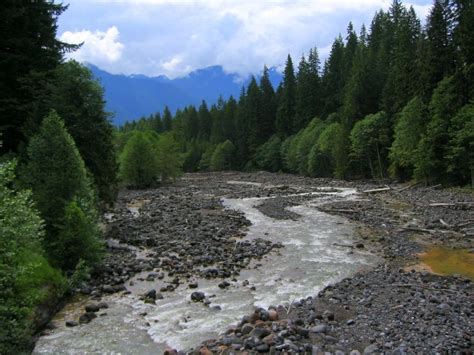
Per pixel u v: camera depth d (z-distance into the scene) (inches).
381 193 1679.4
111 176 978.7
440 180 1756.9
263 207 1374.3
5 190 337.7
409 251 795.4
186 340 432.8
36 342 431.8
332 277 652.1
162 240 881.5
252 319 463.2
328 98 3526.1
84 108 863.1
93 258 639.8
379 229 991.0
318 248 837.2
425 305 498.9
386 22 3452.3
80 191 659.4
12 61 831.1
